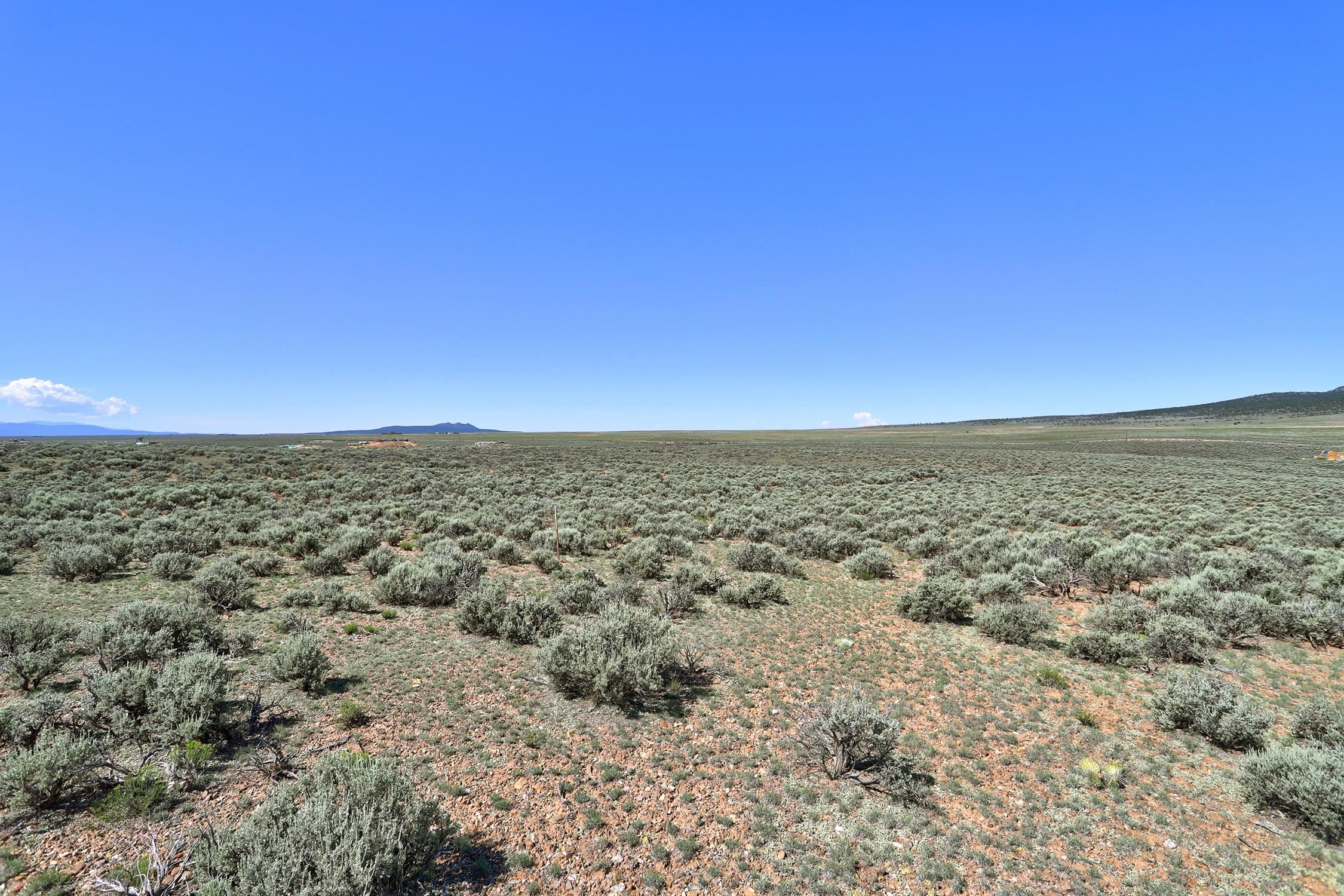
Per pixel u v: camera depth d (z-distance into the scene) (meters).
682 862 6.31
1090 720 9.87
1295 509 33.59
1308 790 6.98
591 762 8.17
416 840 5.70
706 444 105.69
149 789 6.49
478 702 9.84
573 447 90.50
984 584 17.31
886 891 6.02
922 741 9.17
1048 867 6.43
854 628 14.80
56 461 41.94
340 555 19.02
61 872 5.35
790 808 7.30
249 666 10.56
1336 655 12.99
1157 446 91.25
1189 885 6.21
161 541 18.62
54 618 12.24
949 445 100.88
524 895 5.68
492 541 22.64
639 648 10.94
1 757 7.03
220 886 4.68
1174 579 17.59
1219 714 9.28
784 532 27.12
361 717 8.93
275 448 67.19
